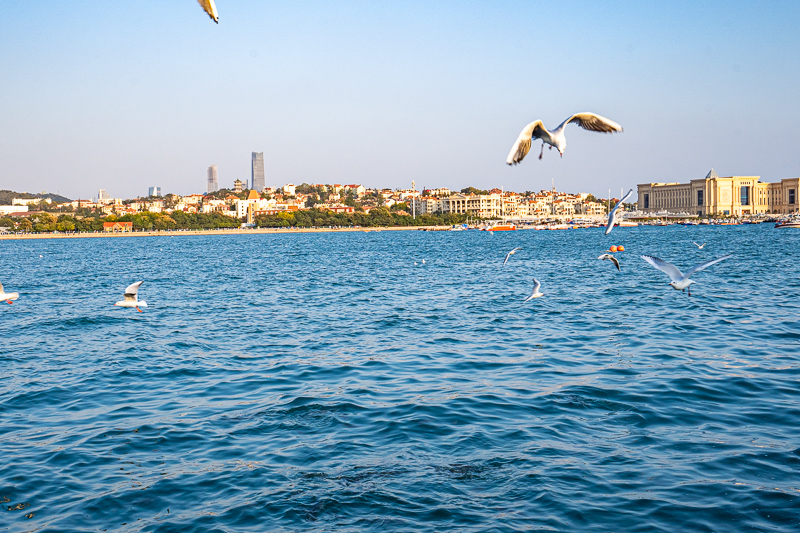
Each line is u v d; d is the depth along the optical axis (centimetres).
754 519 1409
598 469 1670
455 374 2641
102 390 2522
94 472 1739
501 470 1686
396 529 1425
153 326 4047
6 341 3597
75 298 5812
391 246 17112
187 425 2077
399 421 2052
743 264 7856
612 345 3098
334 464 1752
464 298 5159
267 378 2655
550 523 1427
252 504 1546
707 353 2852
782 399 2150
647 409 2092
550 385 2412
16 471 1744
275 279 7519
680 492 1531
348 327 3884
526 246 15275
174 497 1592
